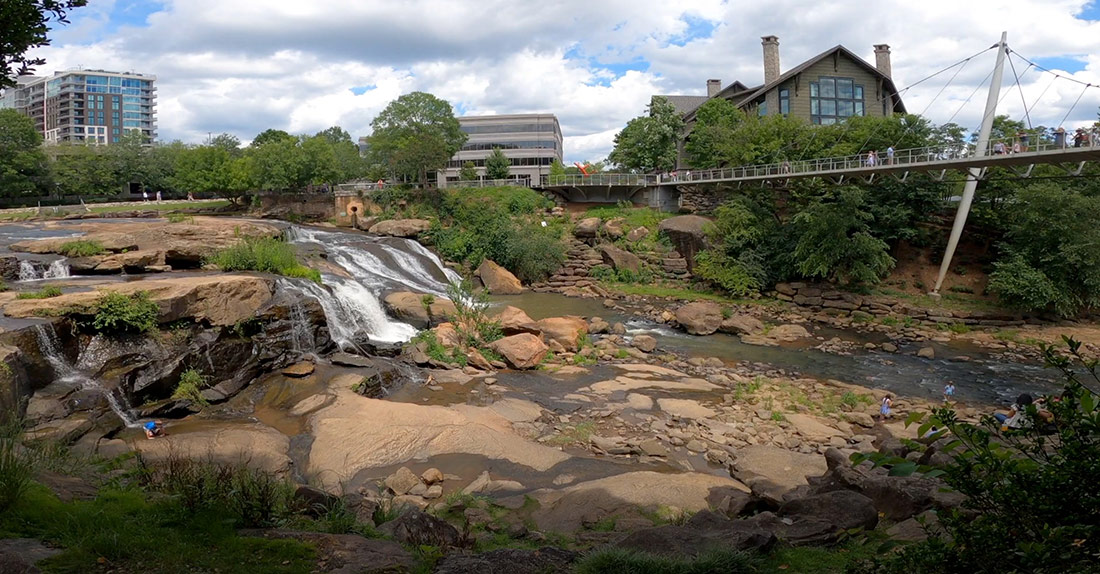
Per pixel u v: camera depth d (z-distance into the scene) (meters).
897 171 43.34
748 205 54.25
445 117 82.62
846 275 48.19
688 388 27.97
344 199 61.34
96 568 7.12
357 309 34.41
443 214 61.28
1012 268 42.00
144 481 12.95
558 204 64.50
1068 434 4.06
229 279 27.67
